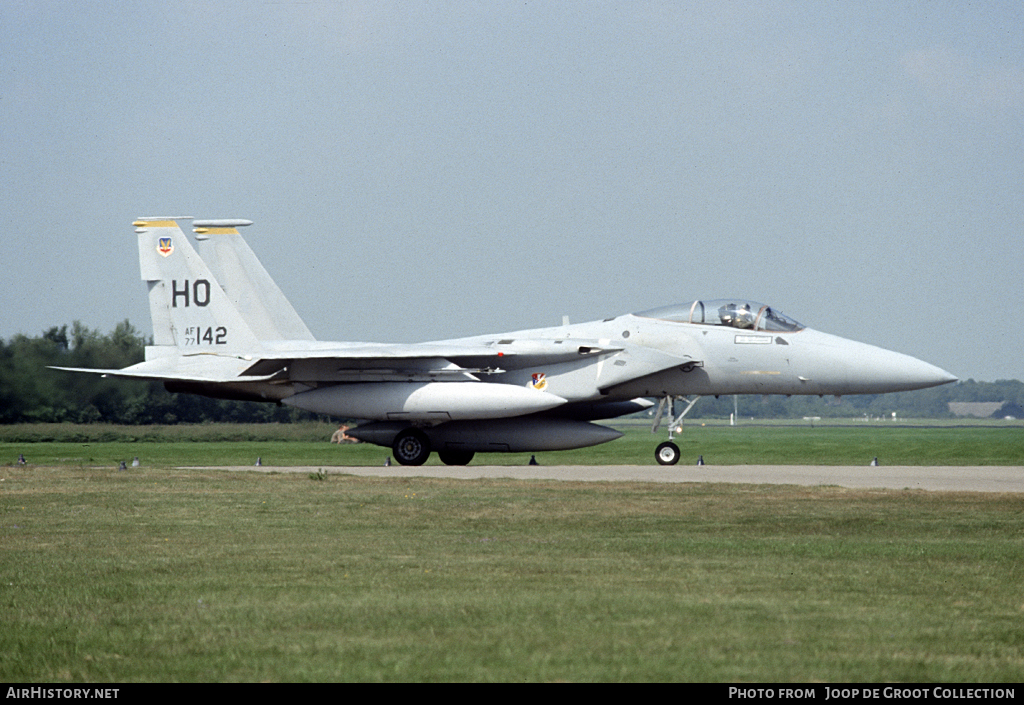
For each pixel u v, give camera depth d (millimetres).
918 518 51469
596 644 25938
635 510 55156
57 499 61406
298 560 38812
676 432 103188
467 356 100500
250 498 61688
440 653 25203
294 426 181375
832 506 57000
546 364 102188
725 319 100062
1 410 172875
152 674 23859
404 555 39969
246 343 107312
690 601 30906
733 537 45000
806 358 97875
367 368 102312
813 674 23469
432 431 102938
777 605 30312
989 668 23984
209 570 36750
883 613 29312
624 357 100250
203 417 194125
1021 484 74125
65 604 31047
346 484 71938
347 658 24891
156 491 66312
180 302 108625
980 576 35125
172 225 109312
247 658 24984
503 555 39906
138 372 108062
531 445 101000
